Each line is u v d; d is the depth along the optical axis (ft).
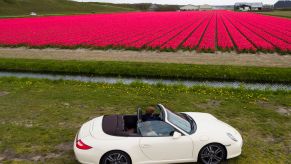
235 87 60.44
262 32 147.95
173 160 25.55
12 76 69.21
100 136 24.82
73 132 34.35
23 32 158.40
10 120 38.24
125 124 27.58
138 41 118.01
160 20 253.44
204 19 265.95
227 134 26.71
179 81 65.82
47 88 55.16
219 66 73.15
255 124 36.76
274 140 32.12
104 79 68.80
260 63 79.97
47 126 36.19
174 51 100.32
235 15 341.41
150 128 25.55
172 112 27.63
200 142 25.57
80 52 101.60
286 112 41.60
